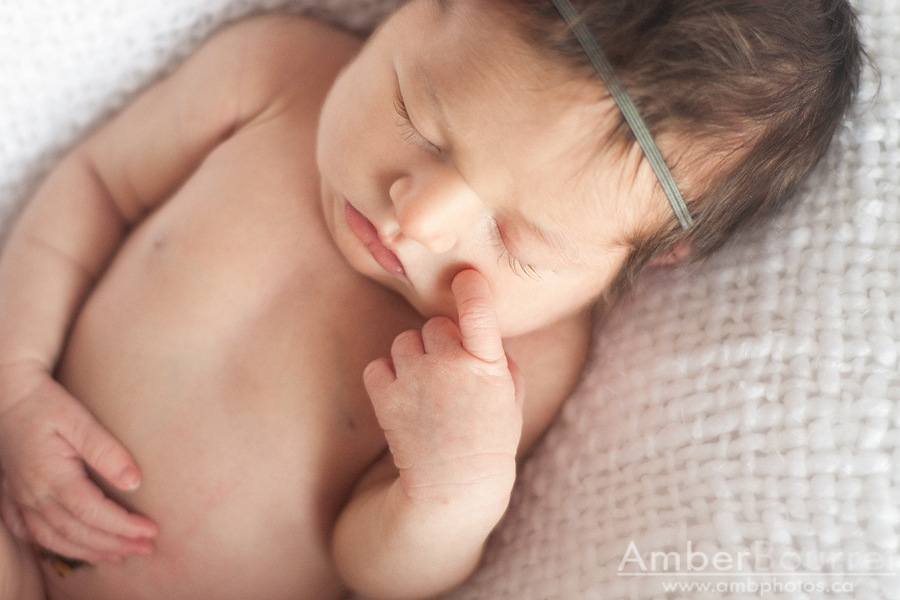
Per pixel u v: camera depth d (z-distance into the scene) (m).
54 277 0.41
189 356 0.39
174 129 0.42
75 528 0.38
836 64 0.37
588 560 0.38
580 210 0.35
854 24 0.38
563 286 0.37
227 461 0.39
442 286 0.37
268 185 0.40
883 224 0.38
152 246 0.40
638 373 0.39
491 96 0.34
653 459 0.38
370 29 0.44
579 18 0.33
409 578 0.38
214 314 0.39
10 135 0.42
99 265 0.42
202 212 0.40
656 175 0.35
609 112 0.33
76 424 0.39
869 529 0.35
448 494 0.36
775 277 0.38
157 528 0.39
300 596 0.40
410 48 0.35
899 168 0.38
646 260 0.38
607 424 0.39
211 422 0.39
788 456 0.36
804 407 0.36
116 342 0.40
